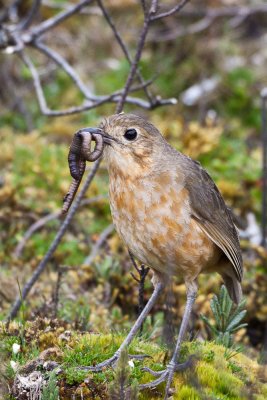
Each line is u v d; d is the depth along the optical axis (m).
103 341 8.49
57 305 10.07
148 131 8.42
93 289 11.37
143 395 7.65
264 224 13.36
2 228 13.22
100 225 13.45
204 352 8.45
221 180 14.59
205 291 11.72
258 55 18.67
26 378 7.60
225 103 17.67
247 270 12.62
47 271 11.86
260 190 14.72
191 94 17.50
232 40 18.73
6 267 12.19
